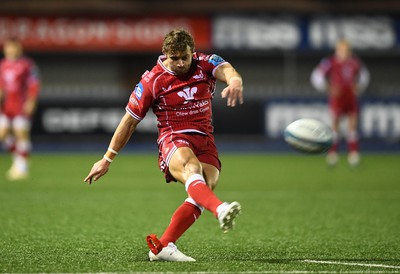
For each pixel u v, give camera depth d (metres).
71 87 91.31
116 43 86.56
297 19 85.81
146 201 42.03
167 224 32.91
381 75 91.75
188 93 22.59
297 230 31.12
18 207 38.75
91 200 42.28
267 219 34.72
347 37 85.81
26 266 22.05
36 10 86.25
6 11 85.69
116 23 86.50
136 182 53.22
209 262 22.69
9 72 55.25
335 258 23.88
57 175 57.81
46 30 86.25
